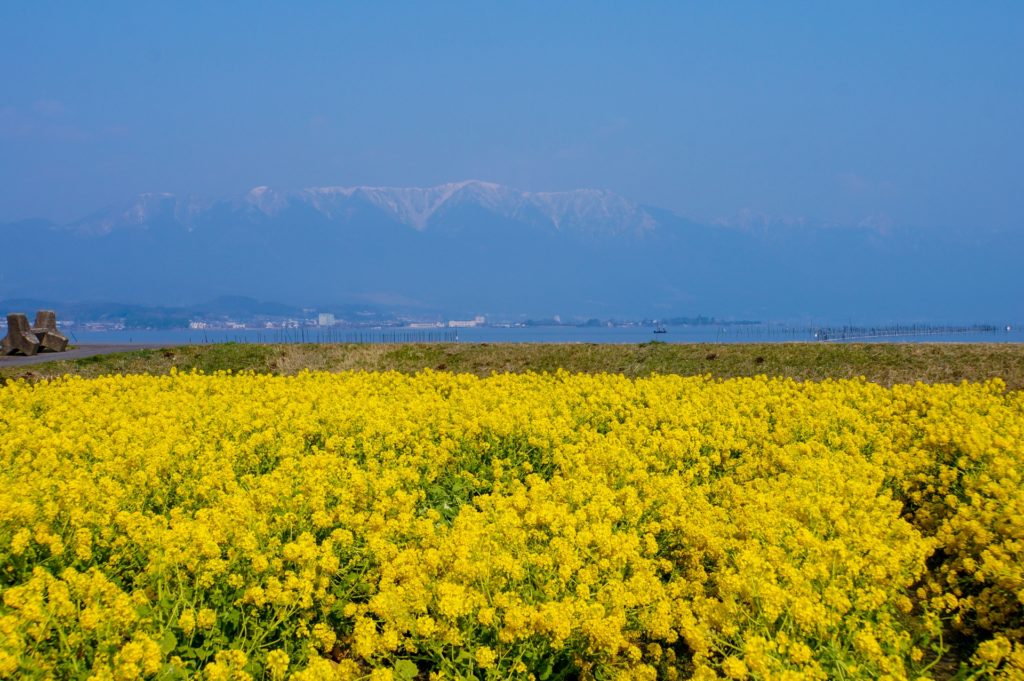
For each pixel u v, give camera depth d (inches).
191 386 786.2
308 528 350.9
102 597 272.4
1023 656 264.7
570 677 285.4
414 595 284.7
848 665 258.7
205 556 305.9
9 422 598.5
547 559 303.1
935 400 647.1
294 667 273.9
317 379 877.8
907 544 331.0
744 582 284.2
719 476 502.9
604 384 813.2
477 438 520.7
